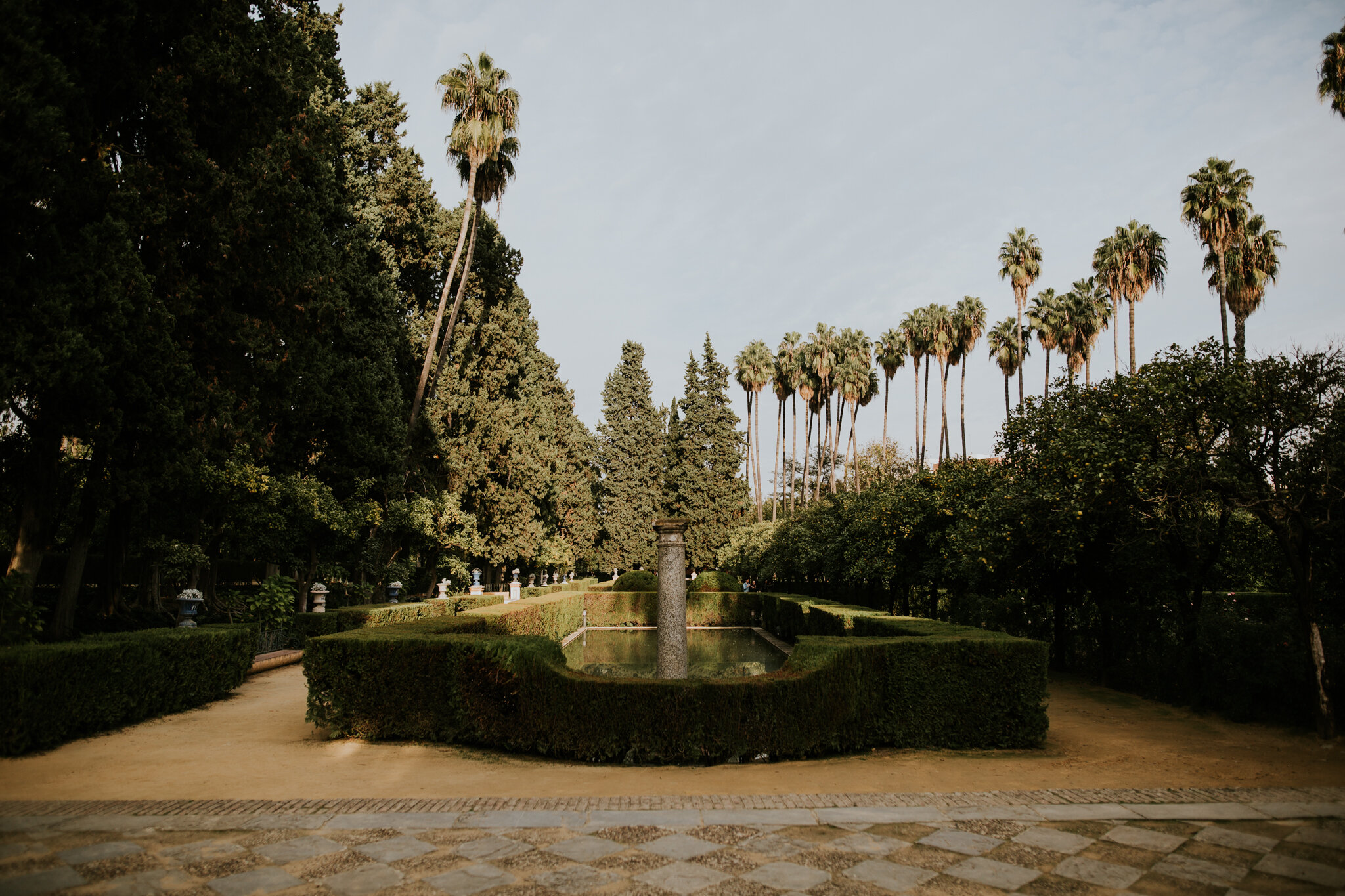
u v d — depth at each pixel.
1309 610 7.40
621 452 48.50
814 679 6.87
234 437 11.64
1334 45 12.02
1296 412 7.31
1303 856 4.04
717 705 6.65
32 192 7.52
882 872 3.79
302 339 13.38
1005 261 33.53
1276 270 20.61
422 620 10.24
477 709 7.11
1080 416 10.33
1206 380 8.21
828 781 5.89
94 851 3.99
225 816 4.65
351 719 7.30
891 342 41.03
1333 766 6.23
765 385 50.75
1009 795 5.28
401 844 4.17
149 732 7.46
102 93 9.77
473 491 25.89
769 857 4.00
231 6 11.22
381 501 20.59
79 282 8.46
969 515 12.26
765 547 30.77
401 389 21.91
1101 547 11.15
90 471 10.11
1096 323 31.50
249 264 11.90
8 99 7.05
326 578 20.80
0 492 10.16
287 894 3.47
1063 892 3.56
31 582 8.77
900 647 7.45
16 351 7.63
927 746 7.29
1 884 3.50
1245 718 8.30
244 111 11.66
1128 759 6.64
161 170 10.44
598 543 48.81
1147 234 26.69
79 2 8.77
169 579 16.45
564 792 5.50
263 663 12.44
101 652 7.18
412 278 27.67
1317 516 7.75
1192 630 9.48
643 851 4.09
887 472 39.28
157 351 9.45
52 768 5.89
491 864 3.88
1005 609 14.17
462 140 23.42
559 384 41.88
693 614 30.00
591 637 24.66
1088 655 12.58
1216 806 4.92
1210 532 9.74
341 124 18.89
